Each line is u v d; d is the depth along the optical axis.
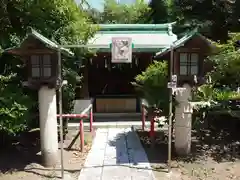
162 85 5.63
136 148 5.78
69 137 6.69
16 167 4.73
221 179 4.23
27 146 5.91
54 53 4.52
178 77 4.82
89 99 8.65
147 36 9.42
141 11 19.05
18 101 4.78
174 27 10.07
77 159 5.17
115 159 5.12
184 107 5.04
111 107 9.66
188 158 5.08
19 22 5.58
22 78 5.33
